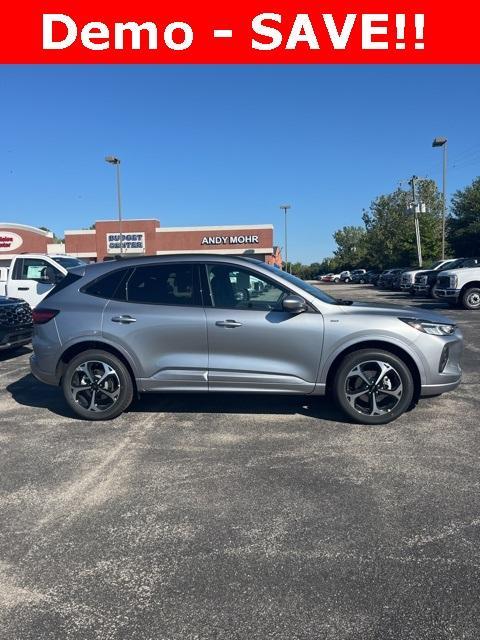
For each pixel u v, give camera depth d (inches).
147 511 137.1
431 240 1850.4
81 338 208.4
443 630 93.0
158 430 199.9
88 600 103.0
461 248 1820.9
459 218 1839.3
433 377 197.3
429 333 195.9
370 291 1268.5
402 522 129.0
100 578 109.7
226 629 94.3
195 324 200.5
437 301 824.3
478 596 101.7
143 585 107.2
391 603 100.2
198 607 100.3
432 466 161.3
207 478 156.2
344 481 152.1
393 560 113.8
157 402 238.2
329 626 94.5
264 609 99.3
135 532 127.1
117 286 212.4
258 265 205.6
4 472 163.2
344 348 195.8
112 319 206.5
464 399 235.5
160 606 100.8
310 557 115.5
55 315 213.5
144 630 94.5
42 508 139.6
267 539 122.9
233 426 202.8
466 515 131.6
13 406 238.8
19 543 123.1
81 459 172.7
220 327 198.8
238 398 242.4
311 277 4520.2
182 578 109.2
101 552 119.0
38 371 218.1
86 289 215.2
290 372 198.4
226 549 119.3
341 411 203.2
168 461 169.5
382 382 197.0
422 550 117.3
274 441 185.5
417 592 103.2
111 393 210.1
